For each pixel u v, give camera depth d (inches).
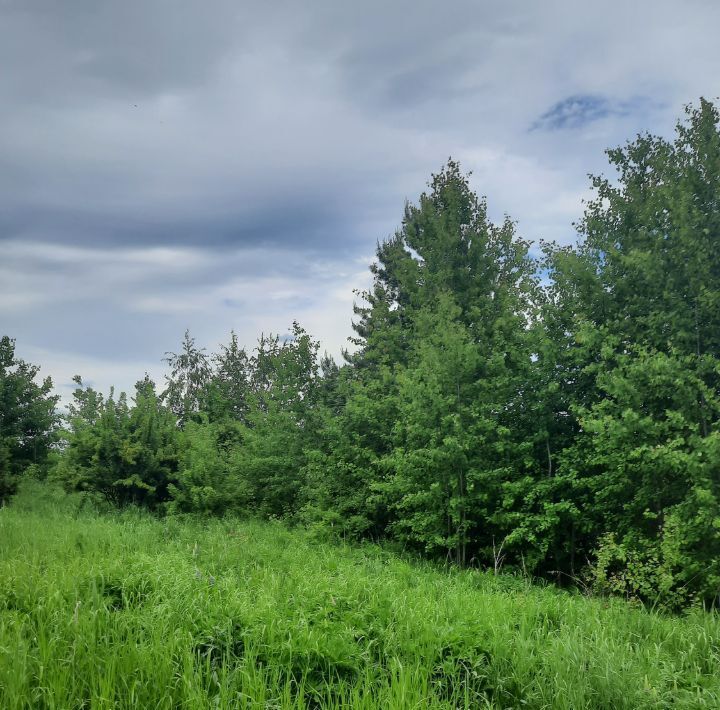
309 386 729.0
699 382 364.8
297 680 184.1
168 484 705.0
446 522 488.4
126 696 160.6
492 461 485.4
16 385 785.6
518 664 204.7
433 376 493.7
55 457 731.4
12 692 151.8
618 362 420.8
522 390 500.1
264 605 219.9
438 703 173.0
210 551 366.0
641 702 185.0
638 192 482.0
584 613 283.3
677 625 274.8
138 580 244.7
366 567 382.3
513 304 557.9
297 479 677.9
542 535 459.5
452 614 248.1
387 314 792.9
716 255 402.9
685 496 383.6
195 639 194.2
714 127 422.0
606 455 421.4
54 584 231.0
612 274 468.8
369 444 592.4
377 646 209.9
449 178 784.3
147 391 808.3
